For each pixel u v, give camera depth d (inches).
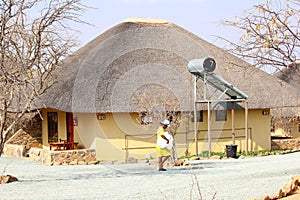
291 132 1205.7
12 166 741.9
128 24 992.9
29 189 491.8
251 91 925.2
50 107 829.8
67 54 518.9
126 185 506.3
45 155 792.9
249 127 932.6
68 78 870.4
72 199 425.4
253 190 432.5
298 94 953.5
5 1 474.3
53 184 527.2
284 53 267.1
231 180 502.3
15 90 514.9
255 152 902.4
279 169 594.9
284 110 1154.0
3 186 515.8
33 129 977.5
